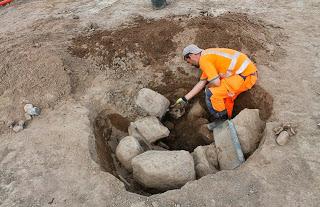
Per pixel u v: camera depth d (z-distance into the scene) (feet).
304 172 12.80
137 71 18.74
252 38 19.49
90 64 18.89
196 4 24.66
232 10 23.59
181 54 19.03
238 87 15.74
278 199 12.06
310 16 22.54
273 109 15.55
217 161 14.89
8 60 18.25
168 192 12.58
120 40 19.60
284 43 19.86
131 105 17.46
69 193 12.78
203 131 16.76
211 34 19.21
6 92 17.10
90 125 15.67
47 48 19.15
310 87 16.49
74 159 13.98
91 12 24.80
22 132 15.46
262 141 14.39
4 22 25.43
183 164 13.41
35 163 13.98
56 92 17.03
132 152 14.64
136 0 25.95
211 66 15.46
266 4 24.40
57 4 27.43
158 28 19.97
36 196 12.79
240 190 12.42
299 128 14.42
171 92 18.40
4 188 13.19
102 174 13.34
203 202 12.16
